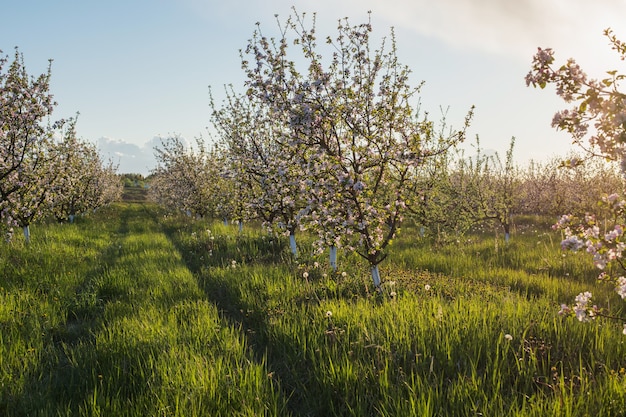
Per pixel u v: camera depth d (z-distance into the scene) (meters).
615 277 4.75
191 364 5.64
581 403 4.44
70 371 6.03
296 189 11.39
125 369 5.81
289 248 15.41
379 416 4.67
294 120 9.07
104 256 14.83
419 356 5.77
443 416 4.51
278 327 7.20
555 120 4.65
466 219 17.23
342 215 9.31
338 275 10.82
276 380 5.78
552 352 5.96
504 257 14.41
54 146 15.16
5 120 12.97
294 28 9.50
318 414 5.01
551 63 4.50
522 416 4.26
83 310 9.02
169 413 4.59
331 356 5.92
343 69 9.62
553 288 9.96
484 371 5.52
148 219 32.62
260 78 9.96
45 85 13.58
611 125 4.31
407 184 9.80
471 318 6.87
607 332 6.20
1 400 5.08
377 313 7.39
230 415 4.68
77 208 28.36
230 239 17.25
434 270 12.72
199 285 11.01
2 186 14.28
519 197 19.06
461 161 18.67
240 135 14.67
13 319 7.73
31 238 16.23
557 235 18.66
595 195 19.86
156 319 7.81
